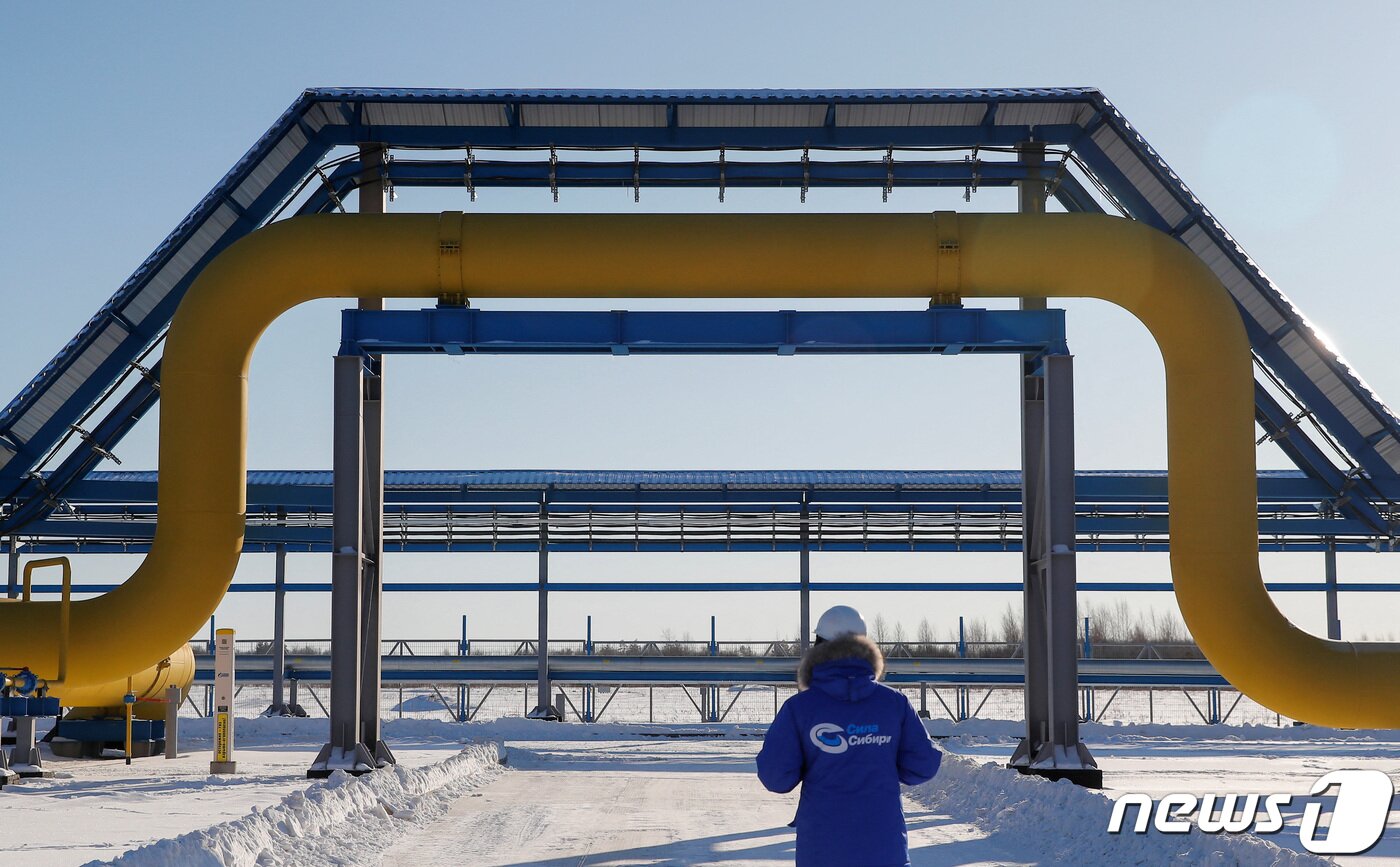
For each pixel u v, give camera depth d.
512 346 23.09
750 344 22.88
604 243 22.17
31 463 28.30
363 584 24.31
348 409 23.06
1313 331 25.89
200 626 22.91
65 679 22.62
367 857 13.89
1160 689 44.38
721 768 29.44
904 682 43.72
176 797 20.41
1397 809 19.25
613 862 13.55
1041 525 23.78
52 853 13.83
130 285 26.06
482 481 40.88
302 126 24.70
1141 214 25.67
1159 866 13.34
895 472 42.03
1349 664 22.06
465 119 25.00
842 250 22.14
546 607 43.03
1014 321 22.88
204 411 22.45
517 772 27.62
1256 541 22.28
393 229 22.44
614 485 40.91
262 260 22.44
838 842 5.64
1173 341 22.47
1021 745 23.33
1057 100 24.50
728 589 42.50
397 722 41.44
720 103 24.38
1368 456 27.56
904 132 25.25
